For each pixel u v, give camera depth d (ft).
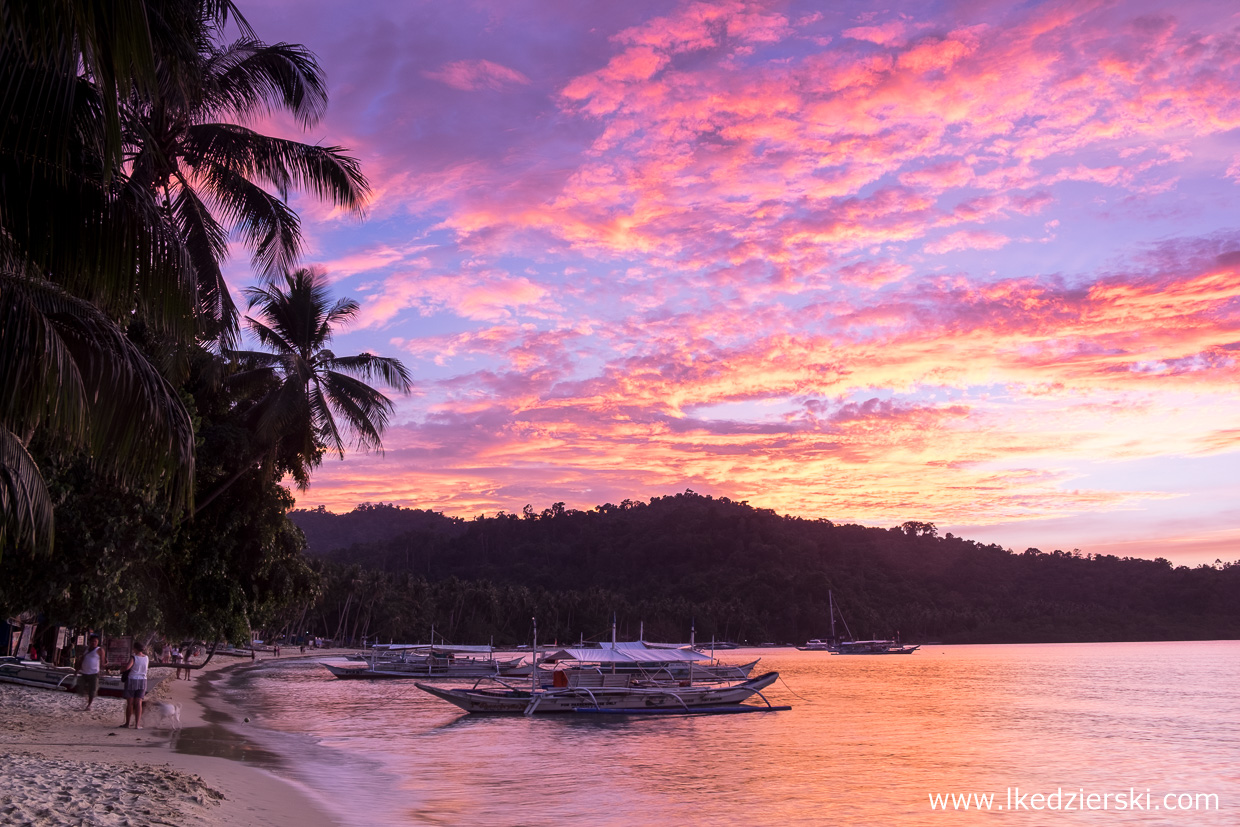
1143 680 262.06
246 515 103.24
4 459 38.19
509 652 396.98
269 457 102.94
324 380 110.42
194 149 60.34
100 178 31.17
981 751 96.12
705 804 60.39
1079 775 80.79
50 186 30.32
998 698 187.62
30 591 76.13
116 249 31.32
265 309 111.24
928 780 74.49
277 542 113.19
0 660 109.91
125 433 34.91
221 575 101.55
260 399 108.06
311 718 121.39
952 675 301.02
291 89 62.75
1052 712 151.74
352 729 108.27
